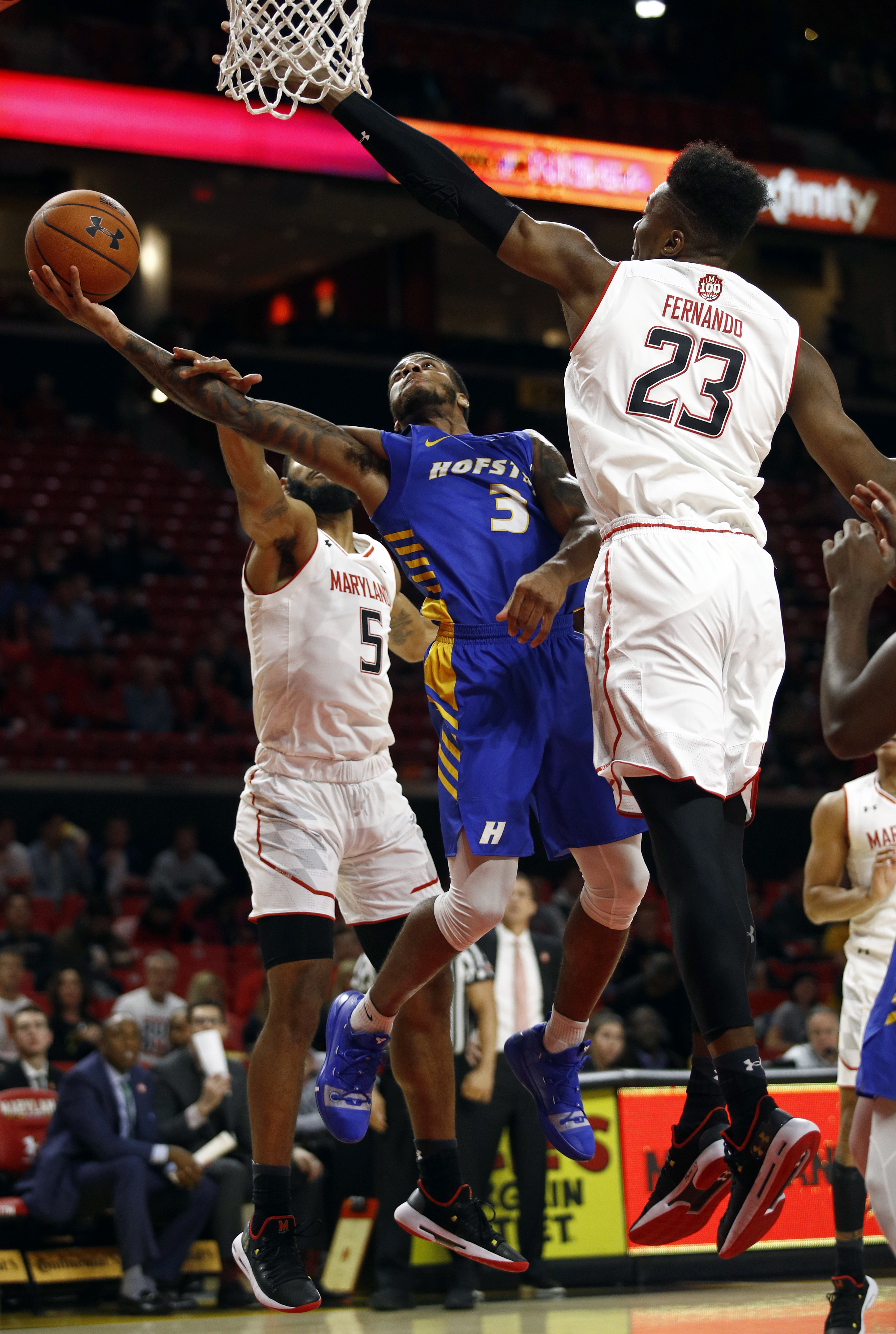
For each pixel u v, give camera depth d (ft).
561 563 21.40
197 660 115.34
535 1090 25.45
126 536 130.93
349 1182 53.47
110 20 132.16
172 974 64.90
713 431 18.94
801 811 114.83
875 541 20.31
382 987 23.97
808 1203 53.67
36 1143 53.67
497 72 160.35
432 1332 39.83
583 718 23.12
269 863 27.27
